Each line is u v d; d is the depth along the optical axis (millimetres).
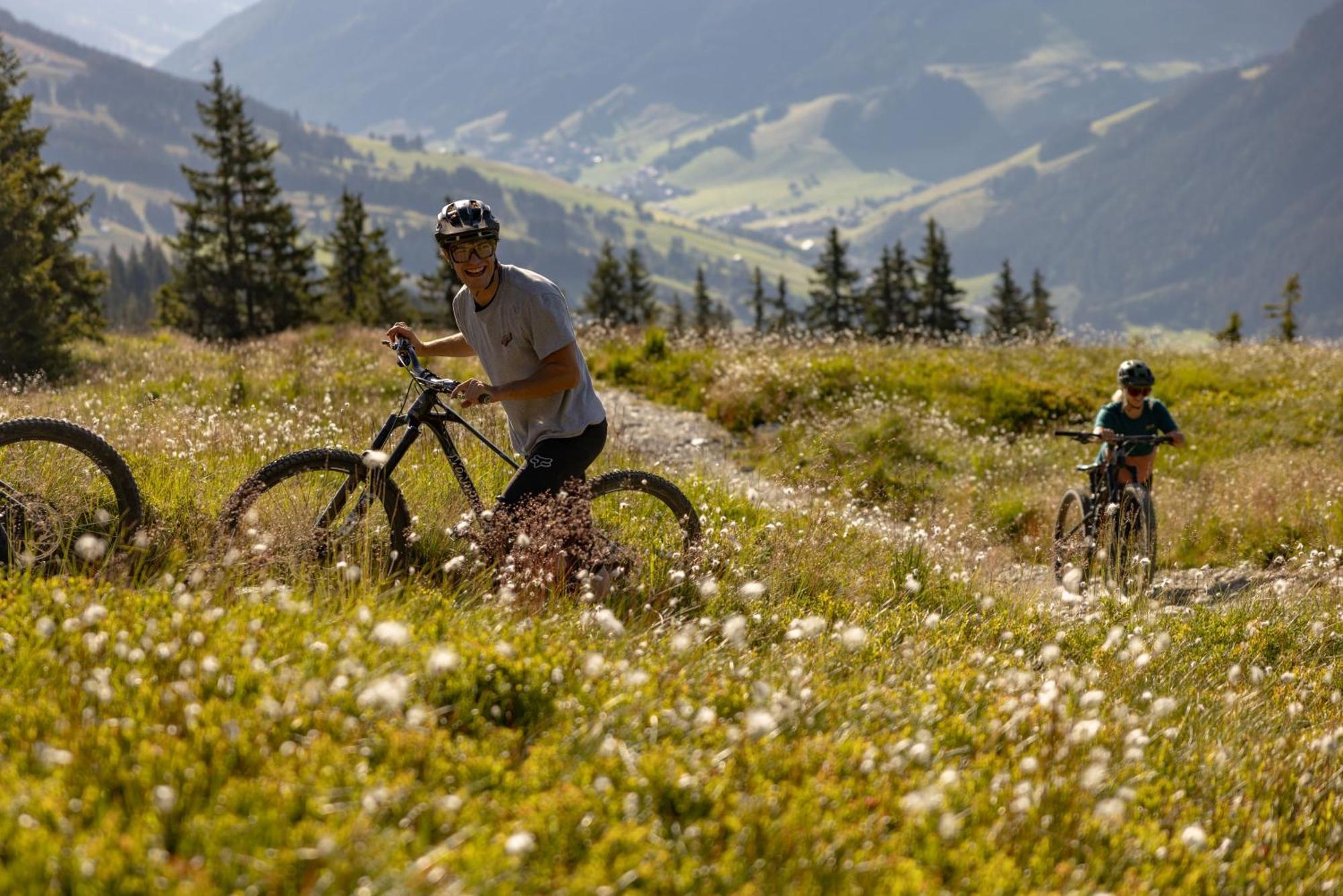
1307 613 7465
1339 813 4176
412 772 3023
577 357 5289
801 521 7863
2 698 3215
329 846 2443
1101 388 18859
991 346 24188
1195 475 14094
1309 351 24141
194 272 53312
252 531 4727
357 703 3363
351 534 5078
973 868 3098
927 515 9789
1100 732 4309
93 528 4922
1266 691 5672
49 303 21047
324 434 8328
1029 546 10836
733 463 12805
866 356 20312
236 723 3047
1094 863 3268
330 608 4434
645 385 18234
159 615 3963
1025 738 4156
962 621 6219
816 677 4508
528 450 5520
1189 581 9828
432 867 2602
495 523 5215
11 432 4676
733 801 3188
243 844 2611
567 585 5246
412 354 5473
